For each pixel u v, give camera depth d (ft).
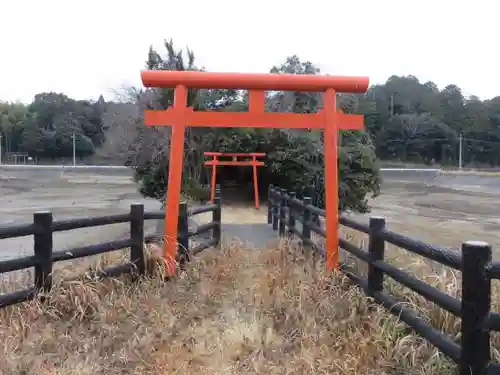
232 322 13.43
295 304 14.29
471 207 89.25
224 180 68.44
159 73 18.42
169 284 16.80
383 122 258.57
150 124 18.70
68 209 78.84
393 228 58.23
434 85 292.20
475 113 260.42
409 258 17.85
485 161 253.65
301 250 21.15
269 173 59.21
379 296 13.58
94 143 263.70
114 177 182.60
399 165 237.45
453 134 253.65
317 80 18.40
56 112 268.00
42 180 169.27
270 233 33.68
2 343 11.51
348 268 17.13
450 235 53.47
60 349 11.78
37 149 258.57
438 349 10.72
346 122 18.70
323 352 11.41
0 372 10.40
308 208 22.29
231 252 21.65
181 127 18.61
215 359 11.44
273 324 13.30
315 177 52.85
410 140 255.91
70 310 13.83
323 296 14.57
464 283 9.32
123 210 76.38
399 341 11.33
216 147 59.62
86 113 266.57
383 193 123.34
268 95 59.00
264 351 11.73
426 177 184.34
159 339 12.37
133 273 16.74
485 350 9.11
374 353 11.30
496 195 121.08
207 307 14.87
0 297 12.85
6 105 296.51
